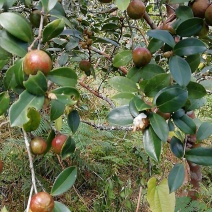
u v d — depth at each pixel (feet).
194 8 1.15
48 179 3.95
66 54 2.04
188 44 1.06
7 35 0.92
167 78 1.01
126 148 4.15
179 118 1.11
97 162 4.07
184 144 1.12
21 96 0.81
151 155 0.95
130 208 3.18
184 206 2.73
